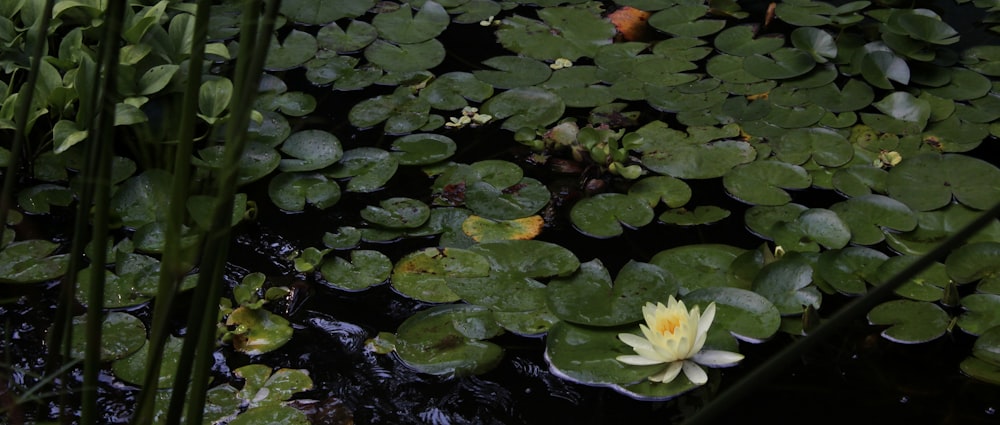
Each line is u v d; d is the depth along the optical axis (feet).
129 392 7.12
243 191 8.21
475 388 7.19
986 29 9.47
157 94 8.39
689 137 8.58
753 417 7.09
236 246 7.88
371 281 7.68
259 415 7.02
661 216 8.05
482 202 8.12
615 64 9.21
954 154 8.33
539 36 9.50
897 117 8.68
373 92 8.96
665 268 7.68
